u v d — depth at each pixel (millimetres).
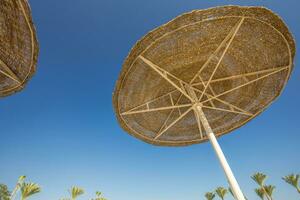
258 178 34844
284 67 8055
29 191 22531
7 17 5590
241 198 5891
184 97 10461
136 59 7336
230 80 9469
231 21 6879
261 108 10086
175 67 8266
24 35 5707
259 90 9469
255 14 6738
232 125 11094
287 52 7641
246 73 8805
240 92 9820
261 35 7422
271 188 33094
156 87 9172
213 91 9797
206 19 6723
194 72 8867
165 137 11047
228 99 10305
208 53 7984
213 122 11172
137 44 6926
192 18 6660
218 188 39969
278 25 7004
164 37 6930
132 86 8367
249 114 10070
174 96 10250
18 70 6527
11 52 6309
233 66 8797
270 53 7867
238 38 7672
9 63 6516
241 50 8117
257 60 8266
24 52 6105
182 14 6539
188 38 7223
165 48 7348
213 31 7160
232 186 6211
